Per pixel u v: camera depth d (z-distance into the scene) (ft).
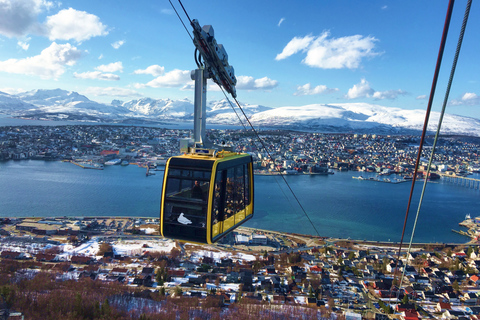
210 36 55.72
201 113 61.77
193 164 59.21
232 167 63.57
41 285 289.74
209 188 57.67
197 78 60.23
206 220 57.77
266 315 259.80
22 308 246.88
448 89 44.01
